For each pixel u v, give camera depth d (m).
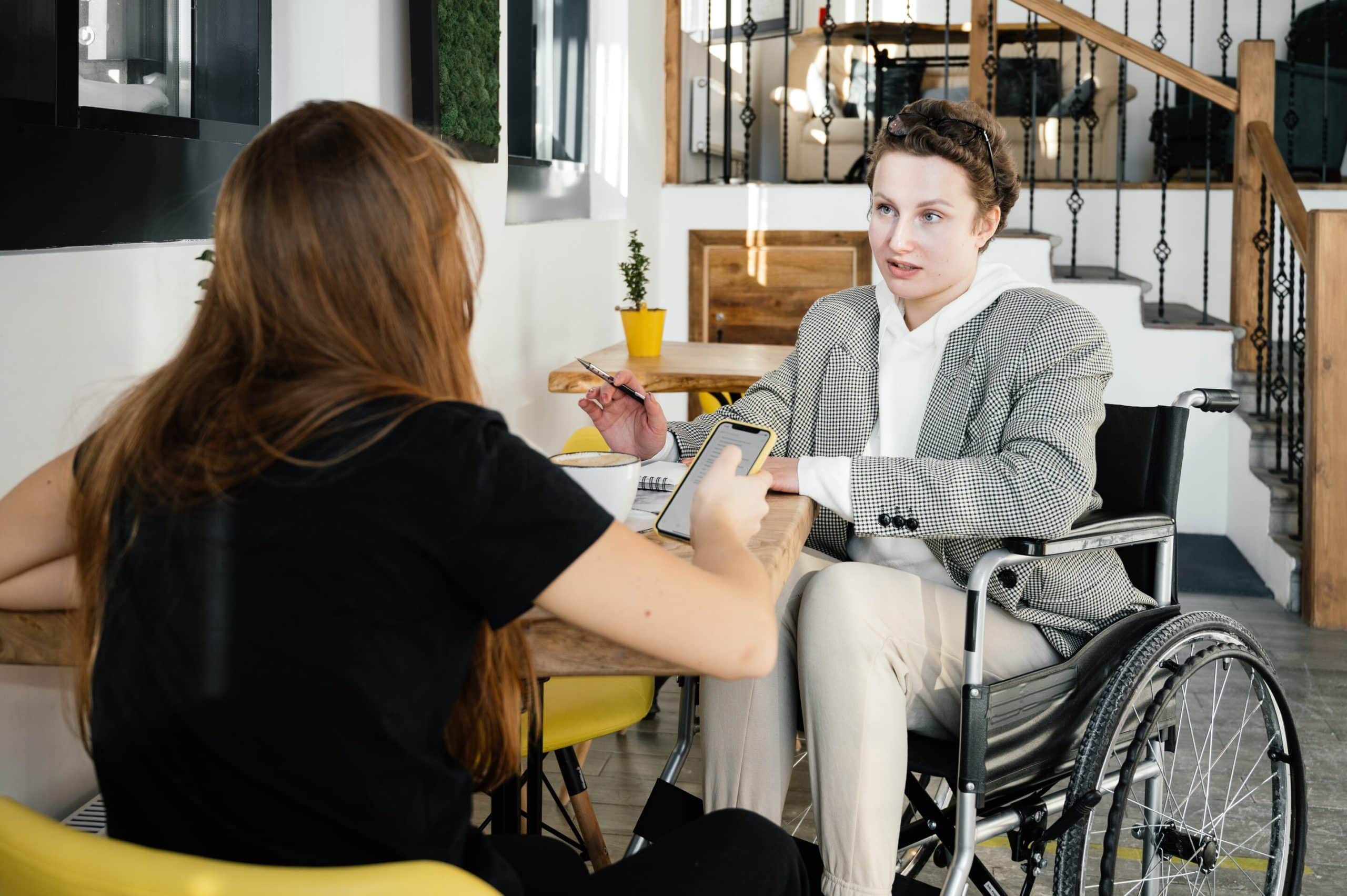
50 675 1.37
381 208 0.80
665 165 5.22
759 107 7.55
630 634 0.83
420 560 0.76
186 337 0.86
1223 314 5.50
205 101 1.93
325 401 0.76
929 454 1.70
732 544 0.98
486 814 2.31
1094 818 2.34
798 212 5.10
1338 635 3.55
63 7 1.46
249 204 0.80
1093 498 1.69
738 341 5.23
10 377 1.31
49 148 1.41
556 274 3.49
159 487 0.78
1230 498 4.78
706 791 1.55
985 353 1.67
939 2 7.00
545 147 3.99
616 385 1.75
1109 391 4.89
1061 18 4.96
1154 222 5.50
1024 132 6.40
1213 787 2.46
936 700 1.56
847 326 1.84
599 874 0.95
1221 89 4.93
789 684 1.58
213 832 0.77
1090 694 1.53
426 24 2.34
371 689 0.75
